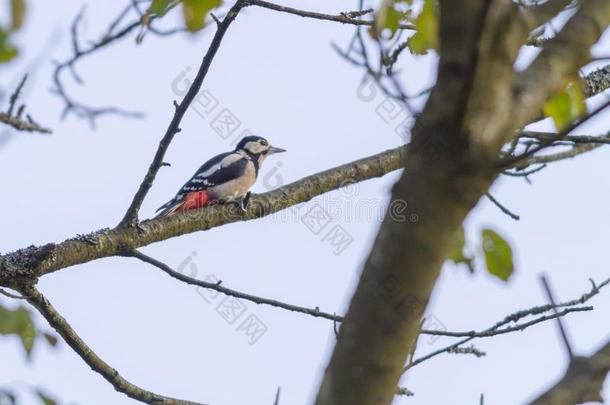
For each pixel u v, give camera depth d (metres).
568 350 4.14
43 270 8.87
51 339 6.27
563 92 5.77
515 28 3.79
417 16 6.52
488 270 6.30
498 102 3.78
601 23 4.61
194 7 6.17
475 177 3.76
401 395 8.46
